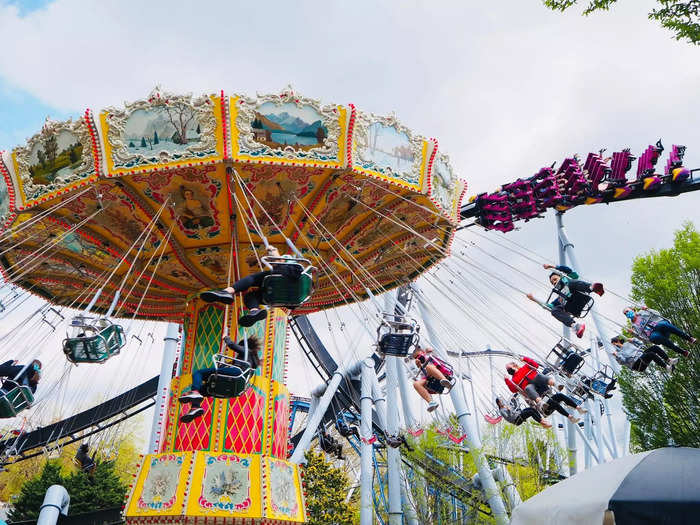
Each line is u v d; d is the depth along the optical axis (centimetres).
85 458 2838
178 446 1245
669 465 564
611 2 1027
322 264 1466
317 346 2722
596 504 561
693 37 1000
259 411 1277
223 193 1191
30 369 1089
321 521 2959
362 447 1950
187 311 1427
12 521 3281
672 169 1675
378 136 1170
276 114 1098
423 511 2056
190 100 1073
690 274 2245
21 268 1341
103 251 1371
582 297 1256
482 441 1977
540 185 1773
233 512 1142
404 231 1421
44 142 1131
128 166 1097
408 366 1277
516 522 699
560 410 1250
